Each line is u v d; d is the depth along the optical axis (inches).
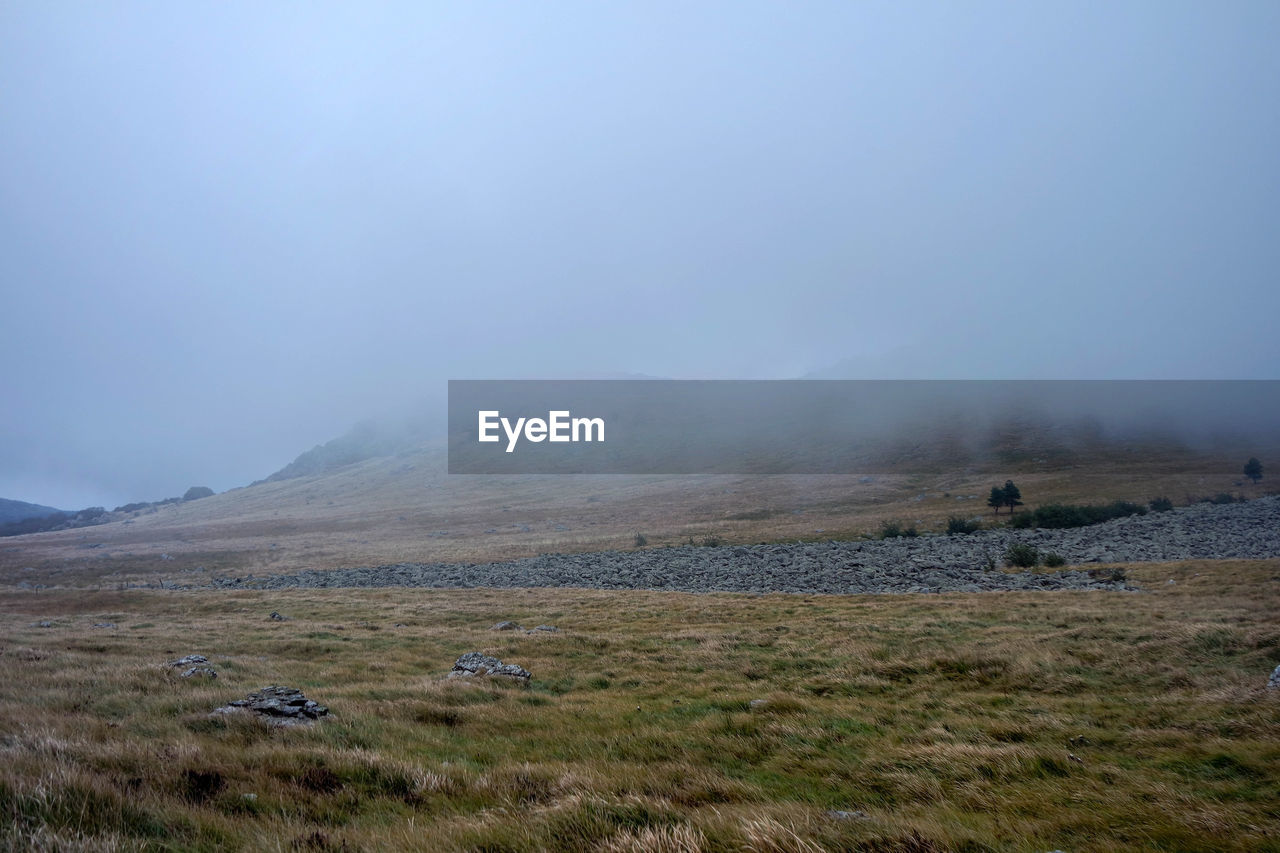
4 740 405.1
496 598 1935.3
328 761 426.9
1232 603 1140.5
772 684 799.7
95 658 868.0
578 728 611.8
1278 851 316.5
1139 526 2864.2
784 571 2401.6
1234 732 519.5
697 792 394.0
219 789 357.7
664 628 1289.4
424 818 348.5
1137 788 420.5
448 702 694.5
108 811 291.0
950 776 458.6
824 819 330.6
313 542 5575.8
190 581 3292.3
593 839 301.9
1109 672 749.9
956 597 1512.1
